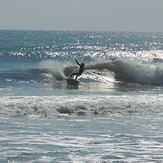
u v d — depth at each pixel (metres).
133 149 31.62
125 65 105.69
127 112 50.12
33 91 71.31
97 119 45.06
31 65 128.38
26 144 32.06
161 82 98.88
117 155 29.77
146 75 100.69
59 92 71.19
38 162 27.52
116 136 36.16
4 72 98.75
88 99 54.56
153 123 43.44
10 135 35.00
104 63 111.06
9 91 69.31
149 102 54.75
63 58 185.25
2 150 30.00
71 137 35.22
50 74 100.25
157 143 33.84
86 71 104.38
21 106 47.16
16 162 27.33
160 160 28.86
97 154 29.88
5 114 44.69
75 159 28.45
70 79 91.56
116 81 98.38
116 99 55.34
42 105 48.31
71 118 45.03
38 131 37.25
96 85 90.12
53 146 31.80
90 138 35.09
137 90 81.81
